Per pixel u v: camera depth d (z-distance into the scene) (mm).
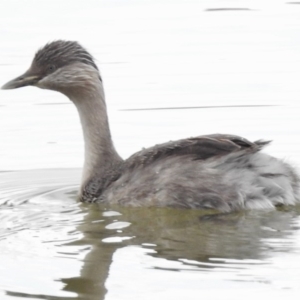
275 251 12688
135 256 12688
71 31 26688
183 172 14891
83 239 13453
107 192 15594
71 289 11812
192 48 25375
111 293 11625
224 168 14727
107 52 24984
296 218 14281
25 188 16875
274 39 25984
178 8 29266
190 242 13242
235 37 26281
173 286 11680
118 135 19766
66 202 15797
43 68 16484
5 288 11906
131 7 29391
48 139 19797
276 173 14703
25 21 27703
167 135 19703
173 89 22359
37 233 13805
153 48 25422
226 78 23000
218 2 29938
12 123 20750
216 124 20234
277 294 11367
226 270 12055
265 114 20625
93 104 16297
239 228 13812
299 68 23547
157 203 15008
